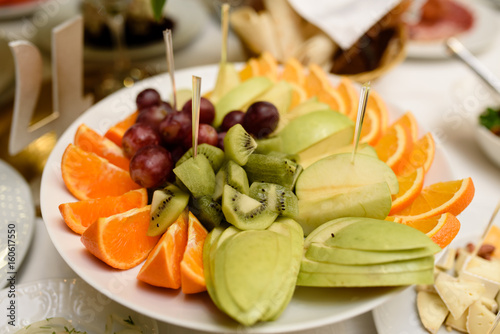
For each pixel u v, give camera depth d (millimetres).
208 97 528
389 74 690
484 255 463
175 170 399
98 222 374
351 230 374
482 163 573
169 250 378
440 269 451
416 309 421
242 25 622
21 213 467
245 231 380
